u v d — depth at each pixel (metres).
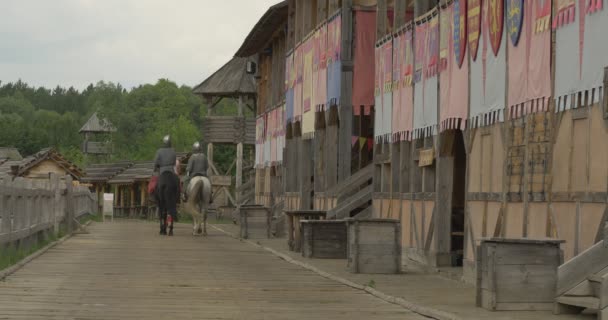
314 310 11.75
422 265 17.97
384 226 16.67
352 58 25.08
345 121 25.02
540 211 12.95
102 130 114.75
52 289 13.42
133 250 22.00
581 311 10.96
